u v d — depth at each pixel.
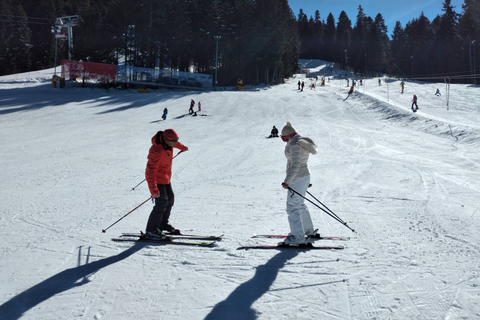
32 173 10.83
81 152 15.15
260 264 3.65
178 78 57.84
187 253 4.05
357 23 124.69
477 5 75.19
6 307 2.88
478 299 2.78
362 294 2.93
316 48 155.25
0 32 86.50
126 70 54.78
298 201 4.17
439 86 46.66
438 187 8.11
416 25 100.81
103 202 7.21
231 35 69.19
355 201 6.82
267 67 71.38
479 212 5.80
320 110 33.50
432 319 2.53
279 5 75.38
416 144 16.98
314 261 3.69
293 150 4.05
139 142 18.28
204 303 2.86
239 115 31.56
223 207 6.62
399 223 5.19
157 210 4.58
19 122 25.22
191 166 12.13
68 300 2.96
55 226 5.43
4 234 5.02
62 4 106.94
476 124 20.28
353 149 15.91
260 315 2.64
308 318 2.59
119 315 2.70
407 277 3.22
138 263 3.76
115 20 63.47
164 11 66.12
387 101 33.34
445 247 4.04
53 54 96.19
